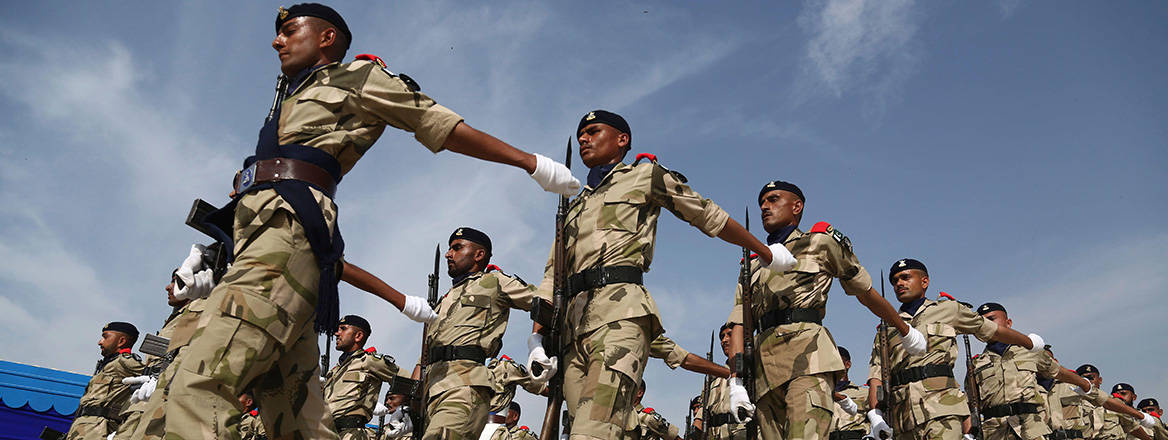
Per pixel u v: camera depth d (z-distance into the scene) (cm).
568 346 488
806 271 593
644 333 467
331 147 326
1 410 1184
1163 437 1744
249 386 304
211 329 286
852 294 614
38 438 1208
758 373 615
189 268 337
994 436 1127
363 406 1009
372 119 335
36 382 1221
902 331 631
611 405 441
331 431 342
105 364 1122
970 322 848
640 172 483
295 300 304
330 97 326
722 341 1123
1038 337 895
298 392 330
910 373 835
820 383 575
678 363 769
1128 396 1920
